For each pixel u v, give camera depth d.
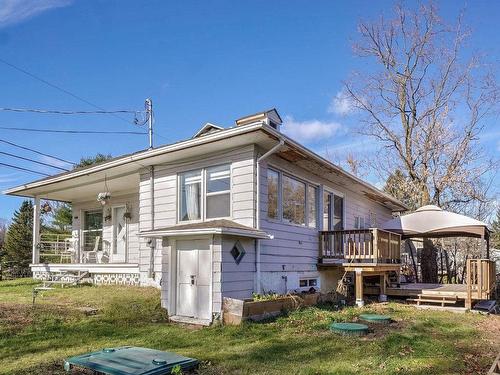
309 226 13.23
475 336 8.20
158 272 12.44
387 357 6.11
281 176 11.65
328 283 13.97
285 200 11.84
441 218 14.91
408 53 24.45
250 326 7.98
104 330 7.52
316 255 13.45
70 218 32.06
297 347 6.57
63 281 14.69
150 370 4.59
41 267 16.67
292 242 11.95
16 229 34.41
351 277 14.69
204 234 8.70
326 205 14.81
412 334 7.84
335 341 7.02
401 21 24.25
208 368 5.37
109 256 17.36
